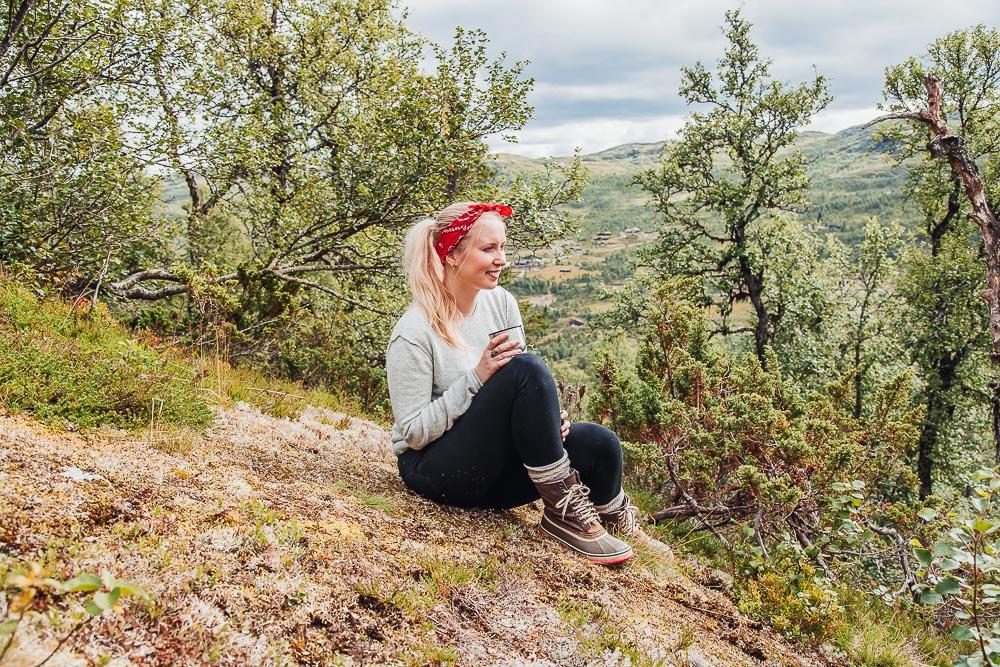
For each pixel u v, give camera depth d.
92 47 8.11
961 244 20.80
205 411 3.32
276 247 10.94
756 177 22.39
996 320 8.65
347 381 8.09
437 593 2.09
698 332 6.34
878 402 5.30
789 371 21.47
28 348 3.20
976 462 21.30
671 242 23.72
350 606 1.85
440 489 2.86
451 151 9.70
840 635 3.30
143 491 2.05
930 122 8.65
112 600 1.08
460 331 2.96
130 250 8.66
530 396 2.65
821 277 23.09
